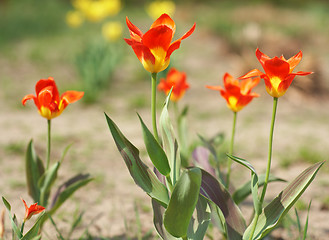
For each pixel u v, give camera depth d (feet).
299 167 13.93
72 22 30.68
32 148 8.32
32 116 19.27
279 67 5.33
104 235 9.50
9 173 13.01
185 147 9.61
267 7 67.26
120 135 5.69
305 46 36.86
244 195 7.72
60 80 25.98
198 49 37.11
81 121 18.72
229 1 74.33
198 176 5.04
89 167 13.76
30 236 6.35
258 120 19.38
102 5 28.84
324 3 72.54
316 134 17.43
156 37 5.29
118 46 33.17
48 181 7.95
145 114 19.97
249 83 7.78
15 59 30.96
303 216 10.39
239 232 6.26
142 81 26.48
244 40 32.04
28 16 51.01
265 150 15.40
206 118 19.47
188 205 5.23
